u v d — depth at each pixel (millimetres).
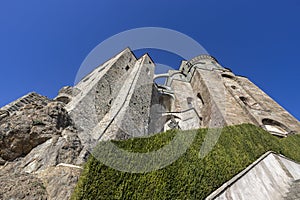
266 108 19766
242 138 9430
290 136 12773
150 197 5277
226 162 7230
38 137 9500
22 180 6656
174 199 5297
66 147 9211
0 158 8258
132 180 5637
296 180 7141
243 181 6660
